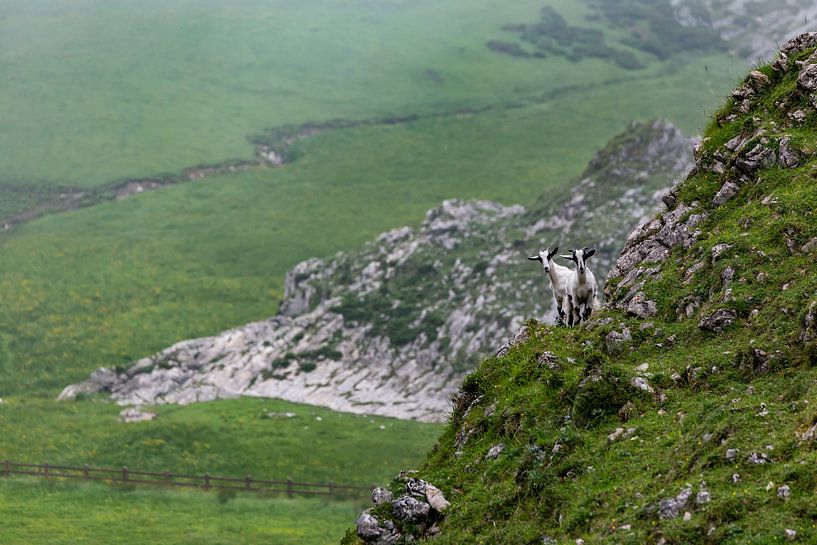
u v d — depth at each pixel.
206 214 137.88
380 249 102.44
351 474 63.28
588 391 22.41
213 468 64.88
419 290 92.31
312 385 83.44
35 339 98.25
